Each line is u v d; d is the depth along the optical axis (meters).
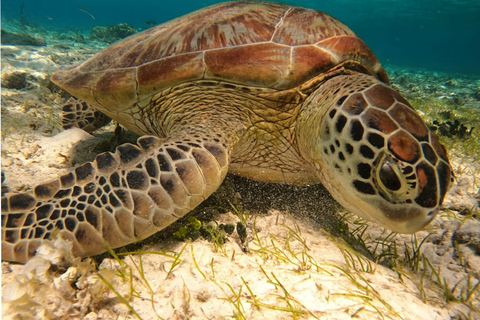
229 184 0.51
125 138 0.68
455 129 0.99
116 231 0.34
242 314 0.30
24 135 0.66
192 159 0.39
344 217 0.51
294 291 0.34
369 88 0.41
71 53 2.06
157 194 0.36
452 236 0.50
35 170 0.54
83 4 21.98
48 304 0.27
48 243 0.32
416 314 0.34
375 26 12.90
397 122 0.37
